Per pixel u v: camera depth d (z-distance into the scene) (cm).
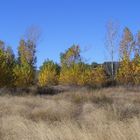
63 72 5747
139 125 1006
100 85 4894
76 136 979
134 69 5031
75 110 1873
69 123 1212
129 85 4606
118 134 934
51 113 1728
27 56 6556
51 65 6050
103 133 970
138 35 5228
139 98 2603
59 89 4312
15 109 1900
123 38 5219
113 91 3694
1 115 1667
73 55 6375
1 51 4006
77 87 4662
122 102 2253
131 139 918
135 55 5134
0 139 1078
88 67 5650
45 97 3048
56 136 999
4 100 2439
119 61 5184
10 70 4003
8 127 1227
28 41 6556
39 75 6266
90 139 942
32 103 2311
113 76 5466
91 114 1558
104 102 2316
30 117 1662
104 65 5969
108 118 1462
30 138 1031
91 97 2658
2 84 3909
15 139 1057
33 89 4091
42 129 1066
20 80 4741
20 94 3447
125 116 1532
